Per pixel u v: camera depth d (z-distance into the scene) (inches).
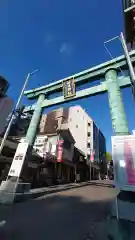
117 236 175.9
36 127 542.6
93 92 460.1
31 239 170.2
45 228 206.8
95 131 2369.6
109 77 436.1
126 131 329.1
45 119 1975.9
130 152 255.8
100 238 172.2
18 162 438.3
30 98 654.5
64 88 547.2
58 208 331.0
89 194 570.3
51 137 1074.1
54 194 542.3
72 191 657.0
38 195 476.4
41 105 583.5
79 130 2049.7
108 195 547.8
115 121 347.6
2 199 376.8
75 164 1344.7
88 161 1788.9
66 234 185.9
